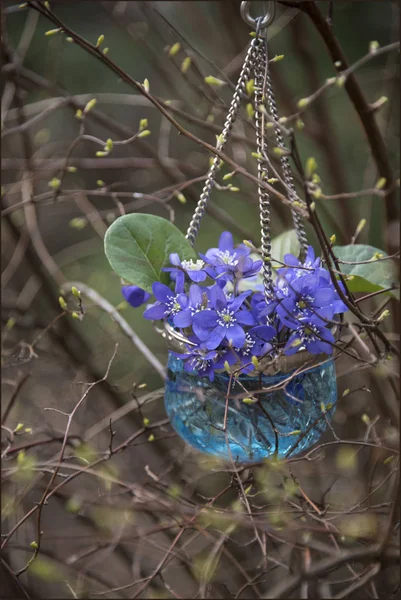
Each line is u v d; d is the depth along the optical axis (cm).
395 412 187
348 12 270
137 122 323
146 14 210
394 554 138
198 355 102
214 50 238
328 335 103
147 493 157
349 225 209
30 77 204
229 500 204
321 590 169
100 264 296
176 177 210
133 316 282
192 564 160
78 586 164
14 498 171
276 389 99
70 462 209
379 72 240
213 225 278
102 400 243
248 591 189
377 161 155
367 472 189
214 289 101
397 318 176
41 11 127
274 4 114
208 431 110
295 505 133
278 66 201
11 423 213
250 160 213
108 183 299
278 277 104
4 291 242
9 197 232
